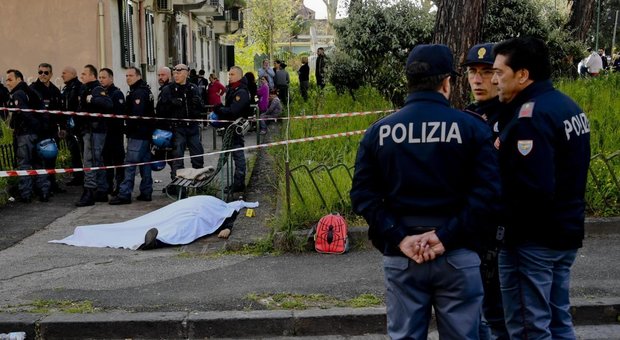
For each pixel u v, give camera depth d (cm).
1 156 1006
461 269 313
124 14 1501
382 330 508
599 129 953
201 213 764
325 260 656
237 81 954
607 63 2711
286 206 743
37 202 970
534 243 365
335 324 506
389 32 1490
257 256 678
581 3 2003
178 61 2205
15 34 1420
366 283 583
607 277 582
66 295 566
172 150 983
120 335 503
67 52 1420
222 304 538
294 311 515
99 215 883
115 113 944
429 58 321
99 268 646
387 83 1530
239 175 959
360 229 698
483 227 312
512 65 364
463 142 313
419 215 319
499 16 1536
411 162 316
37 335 502
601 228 712
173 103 956
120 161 980
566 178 360
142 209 916
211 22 3177
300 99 2067
